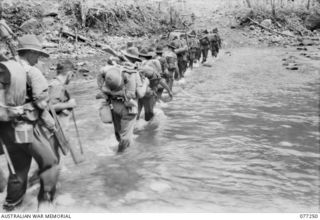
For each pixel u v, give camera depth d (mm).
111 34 23609
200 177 4812
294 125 7348
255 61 18781
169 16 29141
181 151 5805
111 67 5465
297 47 26047
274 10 33688
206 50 18094
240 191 4414
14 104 3434
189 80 13148
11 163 3584
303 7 35812
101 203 4039
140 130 7020
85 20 22719
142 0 29406
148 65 7504
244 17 32844
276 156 5645
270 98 9945
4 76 3426
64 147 4172
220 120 7738
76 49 18844
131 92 5500
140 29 25422
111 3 25406
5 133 3549
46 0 22656
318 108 8758
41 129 3758
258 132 6879
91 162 5289
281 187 4559
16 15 19266
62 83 4781
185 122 7578
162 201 4109
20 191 3838
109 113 5543
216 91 11047
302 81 12602
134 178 4742
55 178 3818
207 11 34312
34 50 3820
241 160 5453
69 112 4781
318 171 5094
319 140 6426
